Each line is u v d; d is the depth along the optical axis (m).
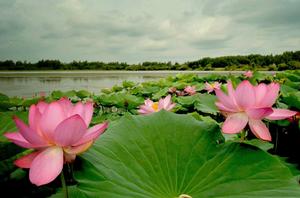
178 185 1.39
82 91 7.43
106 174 1.33
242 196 1.25
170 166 1.50
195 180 1.41
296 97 2.83
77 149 1.15
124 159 1.48
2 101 4.29
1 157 1.63
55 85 19.91
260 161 1.42
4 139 1.69
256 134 1.62
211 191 1.32
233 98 1.70
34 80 29.08
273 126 3.13
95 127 1.23
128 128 1.70
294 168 2.07
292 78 7.39
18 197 1.71
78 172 1.30
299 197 1.19
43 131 1.12
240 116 1.66
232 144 1.55
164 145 1.61
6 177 1.70
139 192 1.29
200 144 1.60
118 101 5.75
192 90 7.10
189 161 1.52
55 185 1.86
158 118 1.79
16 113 2.08
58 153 1.13
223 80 10.18
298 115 2.69
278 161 1.40
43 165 1.10
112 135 1.63
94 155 1.43
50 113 1.13
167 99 2.94
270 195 1.23
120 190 1.27
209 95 3.74
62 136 1.10
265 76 9.18
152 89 8.58
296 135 2.75
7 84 21.73
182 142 1.62
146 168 1.46
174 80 12.29
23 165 1.15
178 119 1.77
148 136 1.65
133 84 10.95
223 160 1.48
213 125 1.70
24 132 1.07
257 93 1.66
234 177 1.37
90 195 1.21
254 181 1.33
